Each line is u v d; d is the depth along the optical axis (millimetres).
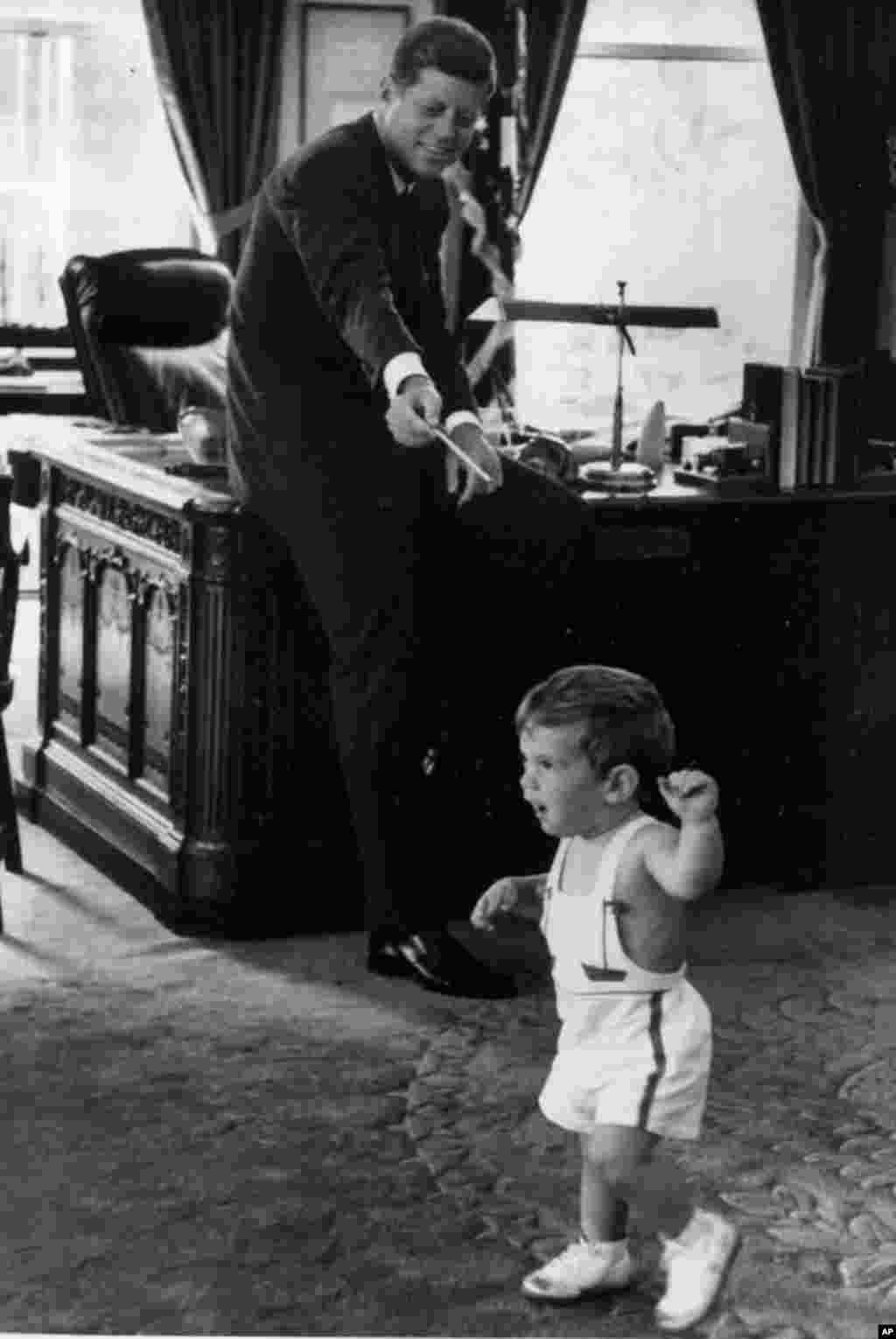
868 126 11633
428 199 5410
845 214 11672
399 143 5254
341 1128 4461
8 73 11148
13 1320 3574
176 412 8133
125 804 6258
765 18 11492
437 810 5980
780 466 6352
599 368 11773
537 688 3627
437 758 5637
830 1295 3750
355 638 5379
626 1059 3559
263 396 5465
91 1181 4152
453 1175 4230
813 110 11539
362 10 11172
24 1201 4051
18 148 11242
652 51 11625
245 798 5781
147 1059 4836
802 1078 4812
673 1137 3551
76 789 6648
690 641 6176
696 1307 3516
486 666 5965
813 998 5367
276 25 10906
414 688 5414
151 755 6195
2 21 11078
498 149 10969
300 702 5797
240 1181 4172
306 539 5418
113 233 11430
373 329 5055
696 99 11758
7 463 7887
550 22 11055
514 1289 3744
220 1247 3883
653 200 11820
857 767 6367
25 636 9875
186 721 5805
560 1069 3666
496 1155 4340
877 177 11695
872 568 6297
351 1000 5293
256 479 5551
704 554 6145
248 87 10914
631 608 6098
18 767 7430
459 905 6043
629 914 3553
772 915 6082
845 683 6324
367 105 11289
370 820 5461
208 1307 3650
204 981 5418
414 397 4945
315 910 5867
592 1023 3609
